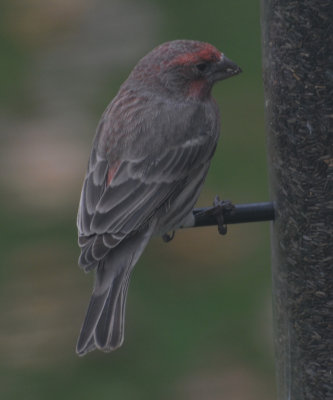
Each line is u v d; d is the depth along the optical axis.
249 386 12.75
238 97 17.55
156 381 12.91
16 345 13.39
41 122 17.56
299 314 9.92
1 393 12.89
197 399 12.60
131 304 13.94
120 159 9.75
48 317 13.72
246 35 19.00
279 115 9.71
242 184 15.48
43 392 12.89
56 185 16.06
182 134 9.92
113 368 13.14
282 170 9.78
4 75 18.98
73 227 15.20
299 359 9.99
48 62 19.31
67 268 14.49
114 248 9.53
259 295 13.90
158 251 14.62
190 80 10.11
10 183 16.19
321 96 9.48
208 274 14.33
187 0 20.28
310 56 9.46
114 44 19.50
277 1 9.55
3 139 17.20
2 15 20.86
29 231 15.16
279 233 9.95
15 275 14.38
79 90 18.39
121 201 9.58
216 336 13.38
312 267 9.77
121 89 10.27
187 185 9.99
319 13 9.38
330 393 9.92
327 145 9.55
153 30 19.62
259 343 13.23
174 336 13.44
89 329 9.20
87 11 20.61
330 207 9.63
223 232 10.12
